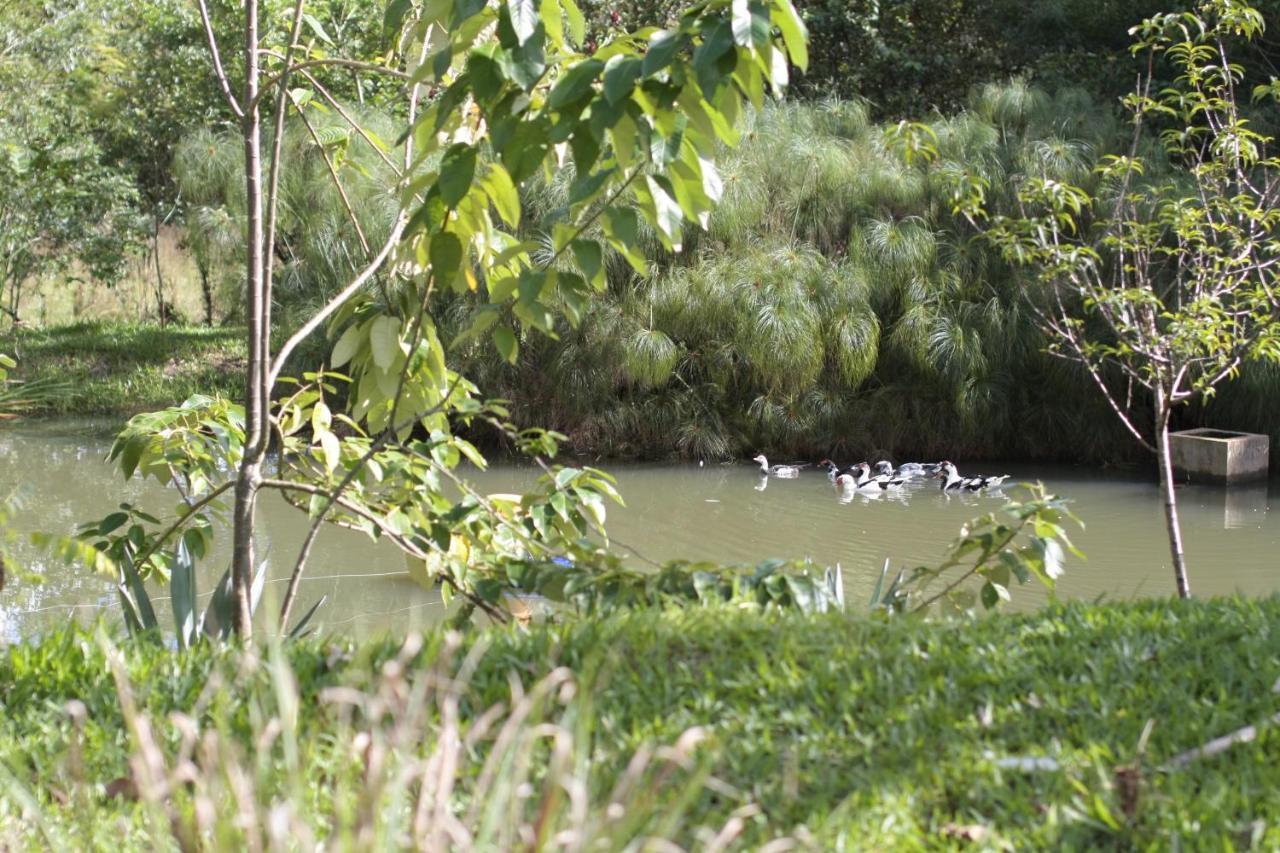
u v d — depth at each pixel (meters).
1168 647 4.01
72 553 4.97
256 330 5.32
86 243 25.28
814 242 17.94
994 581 5.57
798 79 24.61
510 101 4.48
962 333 16.48
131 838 2.97
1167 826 2.95
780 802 3.10
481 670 3.88
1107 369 16.44
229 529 11.82
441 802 2.27
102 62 24.48
